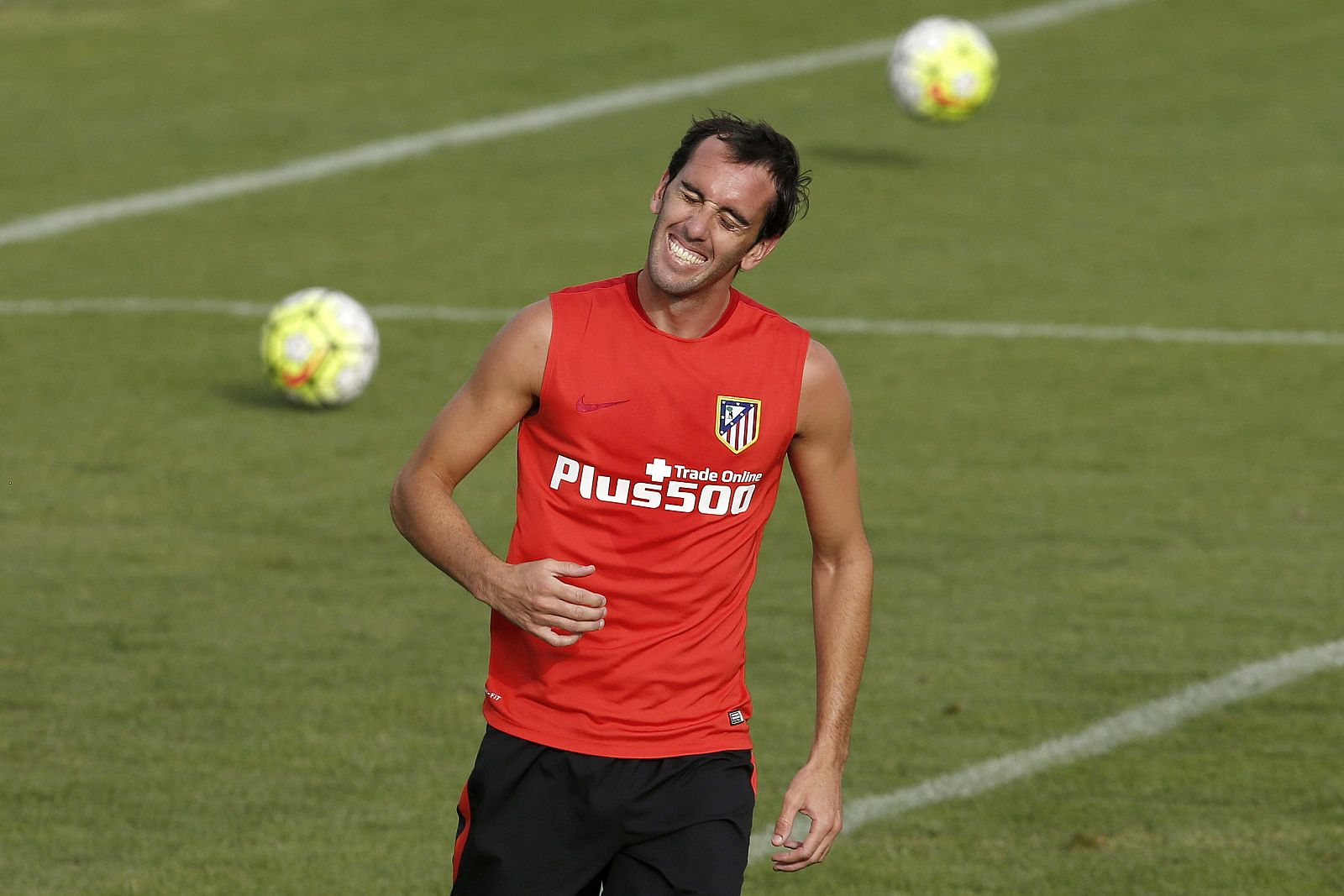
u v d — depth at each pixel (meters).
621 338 13.07
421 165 65.38
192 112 72.50
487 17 86.62
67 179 62.97
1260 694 24.58
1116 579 29.53
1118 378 42.66
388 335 46.31
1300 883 18.91
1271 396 41.12
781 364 13.25
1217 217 58.44
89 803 20.77
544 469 13.28
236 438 37.44
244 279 51.81
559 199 61.16
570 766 13.35
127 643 26.09
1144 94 74.19
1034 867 19.45
